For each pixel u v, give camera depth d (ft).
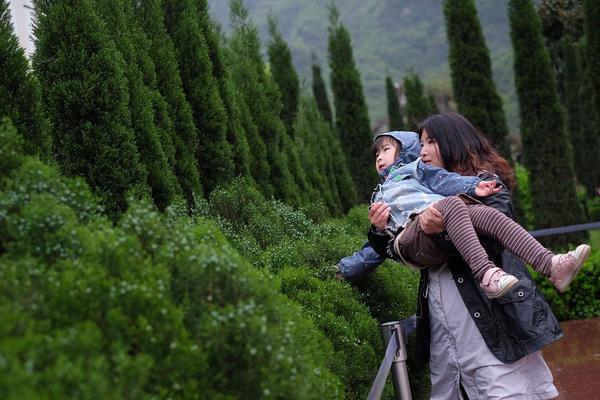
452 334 9.73
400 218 10.59
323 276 11.35
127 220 6.47
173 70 14.25
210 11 18.02
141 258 6.09
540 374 9.61
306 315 9.42
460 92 38.93
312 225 14.14
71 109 10.44
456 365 9.71
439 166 11.34
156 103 13.17
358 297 11.57
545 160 39.50
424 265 10.03
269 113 20.58
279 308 6.62
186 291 6.17
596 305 24.99
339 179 34.12
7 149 6.86
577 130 72.95
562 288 9.36
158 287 5.78
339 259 11.98
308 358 6.65
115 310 5.45
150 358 5.14
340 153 34.53
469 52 38.55
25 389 4.19
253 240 11.55
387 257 11.26
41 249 5.98
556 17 66.69
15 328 4.89
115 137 10.60
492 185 10.21
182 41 15.16
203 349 5.81
